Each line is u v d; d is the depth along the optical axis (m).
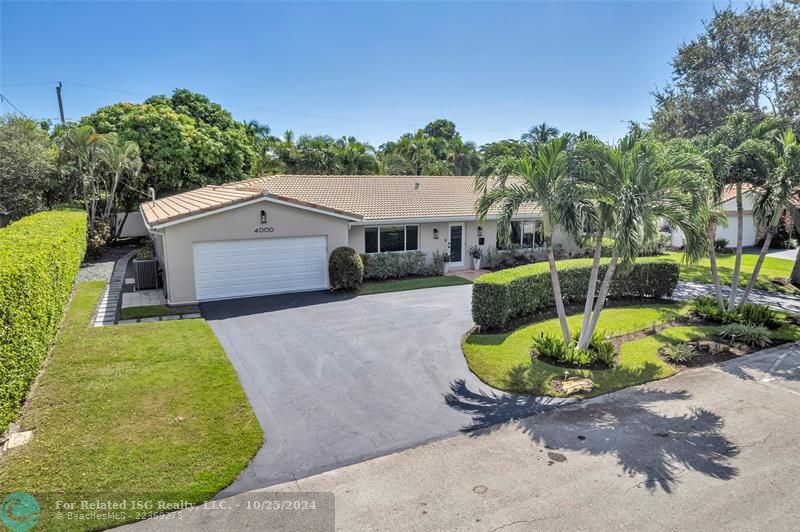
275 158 41.59
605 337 11.34
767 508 5.14
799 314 13.84
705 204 8.70
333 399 7.92
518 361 9.70
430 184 24.02
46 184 23.91
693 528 4.82
